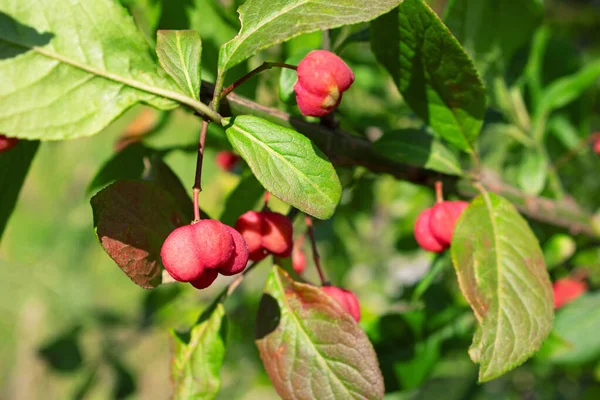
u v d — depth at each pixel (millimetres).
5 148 226
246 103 234
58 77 213
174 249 210
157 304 427
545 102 324
